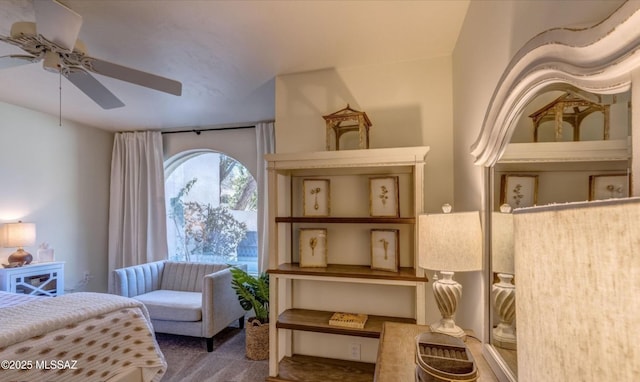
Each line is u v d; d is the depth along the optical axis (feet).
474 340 4.75
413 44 6.81
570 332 1.28
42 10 4.30
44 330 4.93
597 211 1.19
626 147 1.69
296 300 8.01
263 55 7.24
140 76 5.91
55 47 5.03
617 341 1.10
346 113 7.09
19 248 10.48
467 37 5.72
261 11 5.55
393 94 7.65
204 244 14.19
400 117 7.59
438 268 4.61
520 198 3.14
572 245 1.30
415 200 6.48
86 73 5.92
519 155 3.17
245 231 13.84
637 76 1.60
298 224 8.21
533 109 2.88
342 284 7.72
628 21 1.56
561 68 2.27
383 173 7.68
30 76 8.43
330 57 7.38
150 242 13.44
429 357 3.10
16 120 10.93
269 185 7.35
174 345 10.25
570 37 2.07
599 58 1.83
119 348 5.82
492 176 4.01
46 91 9.56
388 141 7.64
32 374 4.57
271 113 11.85
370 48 6.97
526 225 1.70
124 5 5.30
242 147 13.50
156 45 6.69
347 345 7.55
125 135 14.12
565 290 1.32
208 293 9.81
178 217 14.53
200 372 8.51
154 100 10.27
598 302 1.17
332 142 7.84
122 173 14.07
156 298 10.67
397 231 6.98
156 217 13.60
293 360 7.54
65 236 12.42
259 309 9.63
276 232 7.34
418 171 6.43
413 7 5.51
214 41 6.56
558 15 2.59
